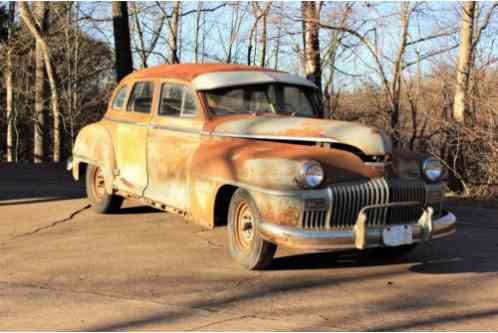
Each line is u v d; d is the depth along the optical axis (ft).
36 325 14.78
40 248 22.38
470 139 40.27
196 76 22.90
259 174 18.43
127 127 25.66
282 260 21.17
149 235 24.58
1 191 35.29
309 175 17.58
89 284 18.17
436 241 24.99
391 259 21.83
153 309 16.03
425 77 53.31
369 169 18.60
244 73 23.53
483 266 21.01
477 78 45.91
